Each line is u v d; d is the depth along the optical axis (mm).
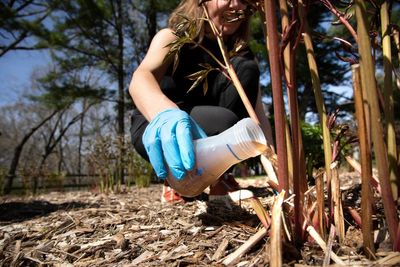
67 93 8836
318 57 8172
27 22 7520
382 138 622
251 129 769
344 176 2641
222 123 1492
